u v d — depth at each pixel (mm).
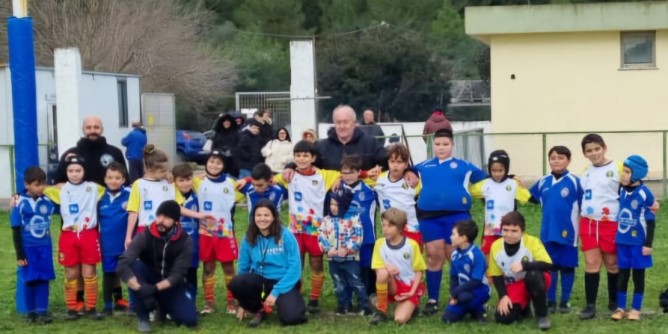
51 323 8711
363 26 54188
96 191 8914
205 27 47250
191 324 8375
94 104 23781
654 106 21125
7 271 11727
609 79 21219
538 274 7988
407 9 54750
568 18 20781
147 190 8828
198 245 8961
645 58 21188
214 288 9633
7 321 8812
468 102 46781
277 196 9070
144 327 8250
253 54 49875
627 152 20016
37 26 36219
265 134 16406
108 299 8977
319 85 43406
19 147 9008
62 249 8875
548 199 8711
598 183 8461
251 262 8602
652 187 18453
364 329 8164
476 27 21188
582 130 21375
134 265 8320
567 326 8102
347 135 8992
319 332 8086
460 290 8227
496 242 8273
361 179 8820
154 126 27828
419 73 43438
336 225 8617
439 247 8797
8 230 15609
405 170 8820
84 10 37344
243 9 54719
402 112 43531
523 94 21516
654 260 11242
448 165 8852
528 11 20938
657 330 7902
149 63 38438
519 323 8219
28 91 8977
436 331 7996
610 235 8414
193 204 8977
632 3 20562
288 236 8477
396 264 8375
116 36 37250
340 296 8805
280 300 8406
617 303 8484
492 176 8906
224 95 43312
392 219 8312
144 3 39281
